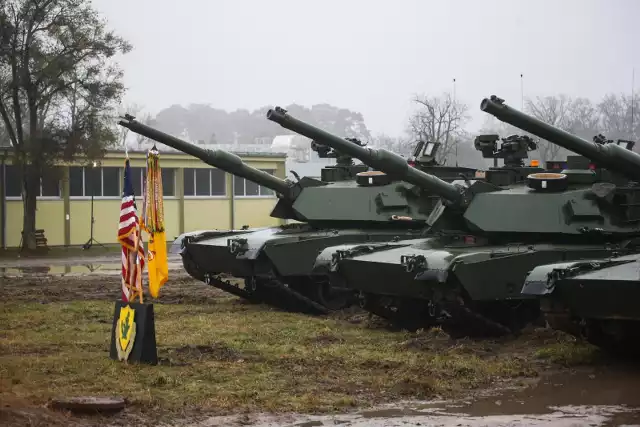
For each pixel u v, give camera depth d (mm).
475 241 20859
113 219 53062
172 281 32531
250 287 25547
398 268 19641
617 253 18688
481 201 20875
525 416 12445
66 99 48188
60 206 51562
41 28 46344
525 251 19312
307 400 13180
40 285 30281
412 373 15188
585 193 20109
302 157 80250
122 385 13812
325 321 22047
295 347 17688
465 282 18547
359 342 18719
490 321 19438
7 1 45531
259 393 13609
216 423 11977
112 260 43781
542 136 18188
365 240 24219
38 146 46094
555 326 16750
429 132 50500
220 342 18094
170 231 55062
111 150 52000
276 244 23578
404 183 24797
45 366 15234
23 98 49156
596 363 16438
